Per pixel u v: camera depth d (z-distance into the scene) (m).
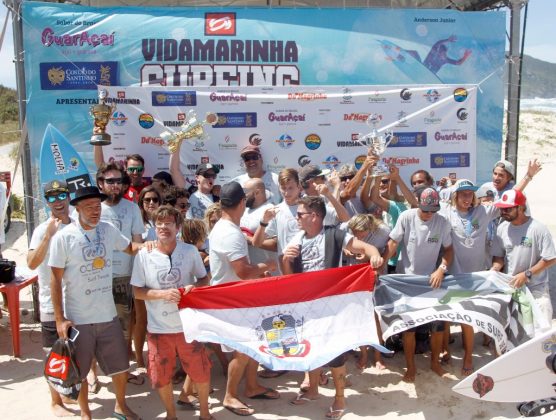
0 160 26.30
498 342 5.94
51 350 4.96
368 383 6.21
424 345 6.92
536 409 4.54
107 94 8.13
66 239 4.98
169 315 5.18
